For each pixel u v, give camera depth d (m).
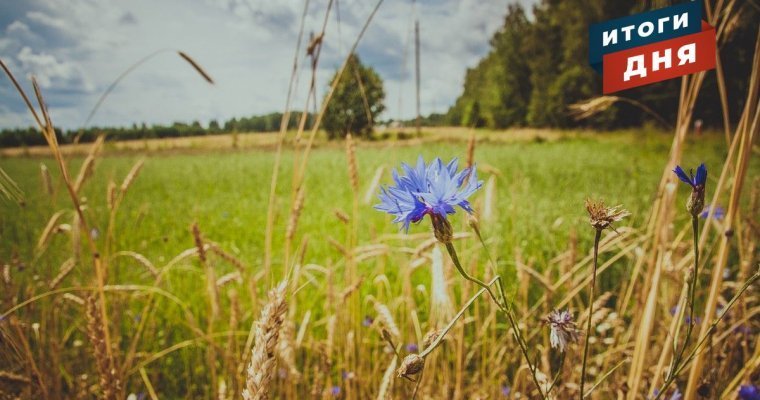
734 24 1.58
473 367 2.84
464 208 0.90
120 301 2.69
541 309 2.95
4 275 2.33
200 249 2.08
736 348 2.17
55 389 2.23
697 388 1.49
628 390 1.67
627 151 20.11
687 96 1.74
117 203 2.29
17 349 1.69
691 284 1.08
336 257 5.34
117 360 2.06
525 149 23.31
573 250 2.36
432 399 2.18
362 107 14.83
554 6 40.06
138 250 5.28
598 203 0.88
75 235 2.26
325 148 22.67
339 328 2.52
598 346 2.45
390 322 1.56
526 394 1.85
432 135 18.81
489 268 2.22
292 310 2.08
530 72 43.41
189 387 2.87
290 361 1.81
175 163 25.28
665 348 1.48
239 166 21.64
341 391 2.52
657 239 1.88
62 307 2.87
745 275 2.12
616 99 2.06
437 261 1.60
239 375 2.04
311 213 8.42
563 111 35.09
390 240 4.48
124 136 38.69
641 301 2.05
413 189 0.94
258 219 8.36
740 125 1.44
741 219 2.30
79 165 18.06
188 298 3.90
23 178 17.30
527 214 6.61
